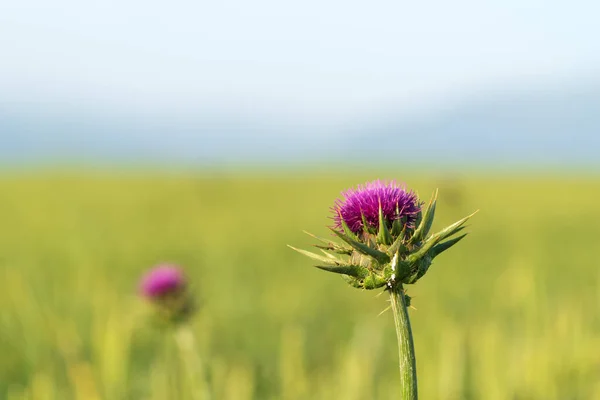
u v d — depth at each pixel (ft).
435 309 56.80
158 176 347.15
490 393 33.17
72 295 63.52
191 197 214.48
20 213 163.94
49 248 105.19
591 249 106.42
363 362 37.52
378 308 63.05
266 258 99.14
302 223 148.87
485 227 140.67
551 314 41.96
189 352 36.47
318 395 36.45
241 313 63.67
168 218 157.58
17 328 46.91
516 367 34.71
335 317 62.39
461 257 98.02
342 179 357.41
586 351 35.19
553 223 150.92
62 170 422.82
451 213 127.54
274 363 46.65
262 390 40.60
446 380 34.24
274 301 68.74
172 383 36.04
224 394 35.78
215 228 137.90
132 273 81.87
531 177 440.45
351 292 72.28
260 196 229.04
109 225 140.97
